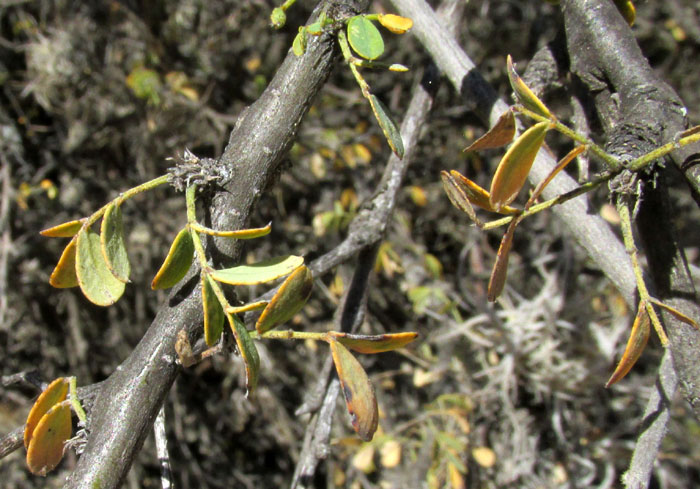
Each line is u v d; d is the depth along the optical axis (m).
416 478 0.43
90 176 0.44
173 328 0.17
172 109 0.43
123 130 0.44
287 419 0.46
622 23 0.20
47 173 0.45
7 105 0.43
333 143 0.44
